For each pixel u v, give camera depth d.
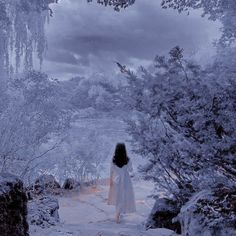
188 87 4.07
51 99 8.34
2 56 7.62
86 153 10.98
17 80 8.10
